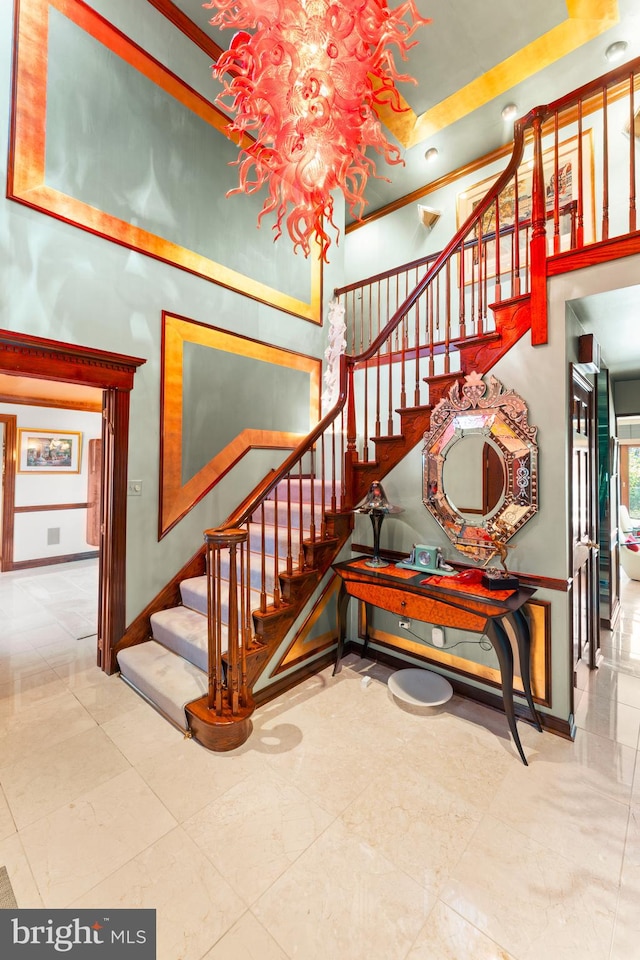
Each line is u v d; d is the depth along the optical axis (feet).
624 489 27.17
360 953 3.92
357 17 6.45
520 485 7.84
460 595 7.22
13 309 8.09
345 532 10.07
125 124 9.91
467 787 6.05
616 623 13.28
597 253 6.94
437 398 9.13
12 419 18.66
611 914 4.29
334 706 8.21
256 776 6.26
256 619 8.18
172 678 8.20
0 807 5.65
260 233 13.53
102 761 6.59
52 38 8.65
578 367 8.43
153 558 10.39
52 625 12.39
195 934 4.08
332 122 7.20
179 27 10.96
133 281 10.07
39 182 8.45
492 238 12.60
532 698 7.65
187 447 11.25
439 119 13.73
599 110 12.87
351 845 5.08
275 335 14.08
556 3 10.23
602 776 6.29
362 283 15.53
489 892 4.51
